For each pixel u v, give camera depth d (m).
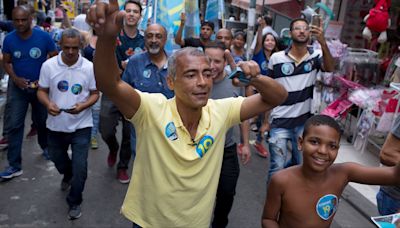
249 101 2.27
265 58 6.48
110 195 4.59
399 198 2.69
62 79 3.84
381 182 2.24
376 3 5.91
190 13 6.30
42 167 5.16
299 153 4.38
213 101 2.29
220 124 2.21
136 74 4.05
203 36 6.02
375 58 6.29
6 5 8.95
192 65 1.98
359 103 5.64
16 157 4.77
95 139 5.92
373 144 5.79
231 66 2.46
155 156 2.12
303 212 2.25
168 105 2.14
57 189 4.63
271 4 9.12
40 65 4.75
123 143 4.78
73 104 3.87
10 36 4.65
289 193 2.25
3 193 4.46
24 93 4.67
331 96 6.14
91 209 4.27
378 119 5.41
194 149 2.12
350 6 7.09
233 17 13.14
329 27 6.83
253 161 5.95
